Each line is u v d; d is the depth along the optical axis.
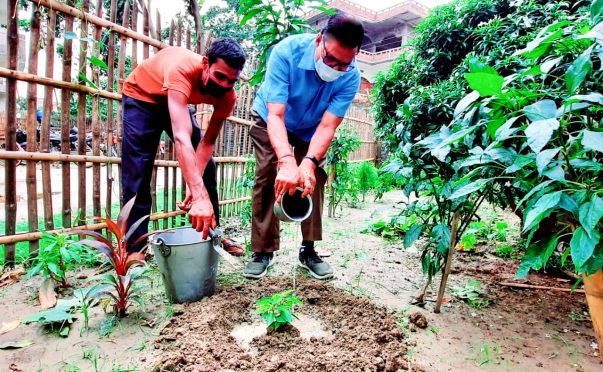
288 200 1.97
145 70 2.27
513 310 2.02
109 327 1.65
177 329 1.63
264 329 1.72
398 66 4.05
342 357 1.44
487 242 3.31
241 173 4.24
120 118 2.86
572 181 1.05
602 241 1.04
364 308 1.89
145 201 2.39
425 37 3.94
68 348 1.54
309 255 2.45
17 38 2.23
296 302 1.65
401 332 1.68
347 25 1.77
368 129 9.20
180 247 1.79
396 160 1.87
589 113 1.14
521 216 1.77
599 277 1.16
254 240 2.37
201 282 1.92
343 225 3.98
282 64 2.04
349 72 2.15
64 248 1.98
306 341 1.58
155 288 2.10
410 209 1.92
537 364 1.54
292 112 2.26
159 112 2.34
